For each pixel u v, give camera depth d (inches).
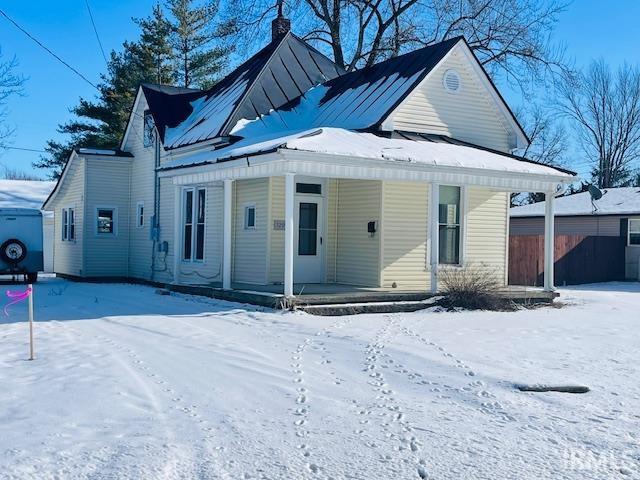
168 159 836.0
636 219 1168.8
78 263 961.5
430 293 600.1
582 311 615.2
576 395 305.1
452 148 645.9
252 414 265.3
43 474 200.2
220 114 771.4
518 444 238.7
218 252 729.6
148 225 901.2
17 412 259.9
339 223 692.1
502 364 361.1
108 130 1614.2
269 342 413.1
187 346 398.3
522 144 753.0
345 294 565.9
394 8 1262.3
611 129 1881.2
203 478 201.2
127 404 272.7
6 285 879.7
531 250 935.0
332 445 232.5
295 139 545.6
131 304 609.3
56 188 1042.1
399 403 286.4
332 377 327.6
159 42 1636.3
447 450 230.7
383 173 561.6
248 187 685.9
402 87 688.4
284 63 806.5
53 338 423.8
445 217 692.7
